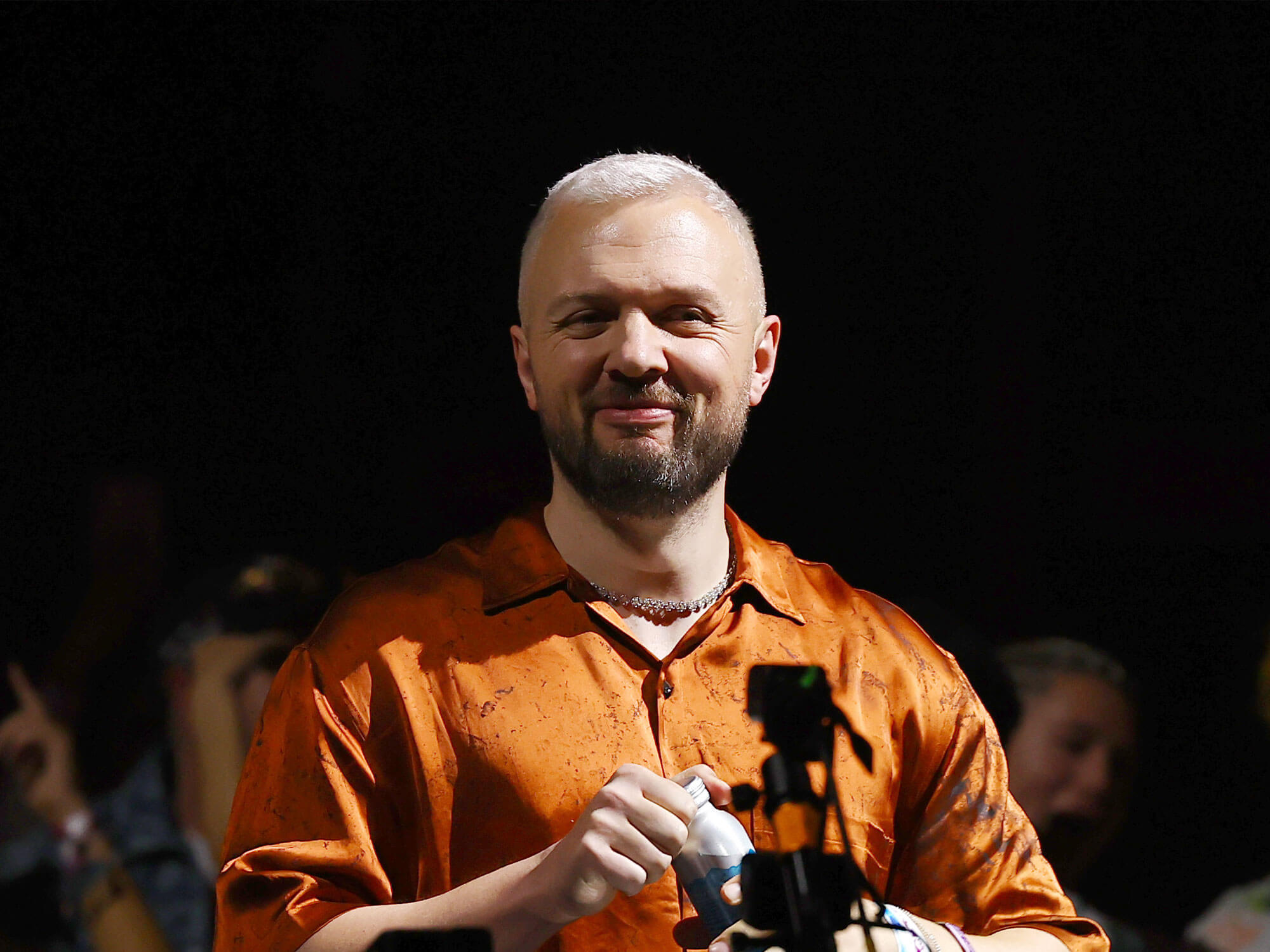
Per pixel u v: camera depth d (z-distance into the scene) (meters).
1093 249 13.46
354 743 6.34
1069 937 6.54
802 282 13.27
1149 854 12.20
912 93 13.34
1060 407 13.27
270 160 12.75
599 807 5.62
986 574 13.08
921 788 6.81
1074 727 12.12
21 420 12.09
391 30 12.85
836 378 13.25
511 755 6.32
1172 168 13.52
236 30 12.69
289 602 11.59
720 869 5.56
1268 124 13.50
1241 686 12.65
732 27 13.19
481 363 12.79
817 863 4.50
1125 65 13.49
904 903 6.73
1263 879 12.12
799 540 13.07
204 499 12.30
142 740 11.37
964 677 7.12
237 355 12.58
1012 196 13.35
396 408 12.66
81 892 10.92
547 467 12.65
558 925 5.64
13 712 11.35
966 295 13.31
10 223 12.39
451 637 6.56
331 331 12.69
